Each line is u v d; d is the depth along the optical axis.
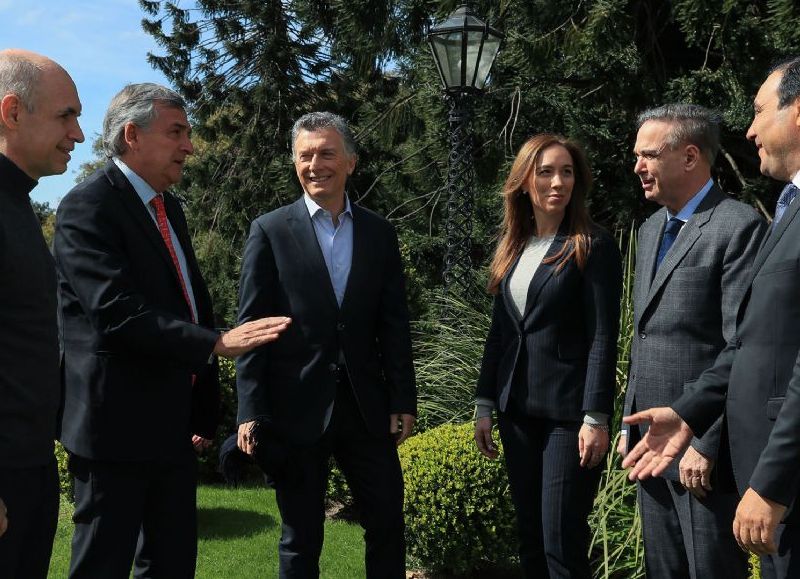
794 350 2.43
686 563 3.32
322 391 3.62
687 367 3.21
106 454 3.06
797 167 2.55
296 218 3.73
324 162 3.68
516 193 3.81
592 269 3.57
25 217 2.67
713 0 7.17
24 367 2.62
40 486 2.69
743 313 2.63
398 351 3.77
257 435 3.54
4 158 2.65
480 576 5.30
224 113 18.12
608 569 4.49
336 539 5.92
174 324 3.02
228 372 7.84
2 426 2.58
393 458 3.74
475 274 7.40
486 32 7.08
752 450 2.50
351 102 16.83
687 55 9.34
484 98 9.60
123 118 3.20
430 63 9.79
